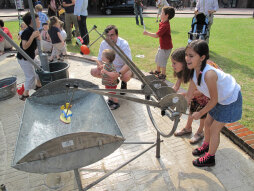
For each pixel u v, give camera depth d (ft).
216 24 39.58
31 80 14.32
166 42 15.28
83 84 9.57
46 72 12.50
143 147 10.27
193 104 9.82
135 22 41.96
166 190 8.08
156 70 17.39
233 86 7.55
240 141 9.85
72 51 24.22
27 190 8.30
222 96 7.50
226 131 10.66
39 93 9.23
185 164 9.21
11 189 8.36
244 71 18.02
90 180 8.61
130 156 9.77
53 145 5.90
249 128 10.98
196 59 6.78
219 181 8.35
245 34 31.60
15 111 13.51
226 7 75.92
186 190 8.05
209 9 21.34
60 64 14.03
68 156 6.15
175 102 7.04
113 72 12.23
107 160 9.59
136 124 11.92
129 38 29.12
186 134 10.96
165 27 14.73
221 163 9.15
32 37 12.51
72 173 8.97
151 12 57.06
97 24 39.75
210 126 8.94
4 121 12.59
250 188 8.03
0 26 23.84
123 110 13.24
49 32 20.30
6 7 71.67
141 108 13.30
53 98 9.46
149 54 22.66
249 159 9.32
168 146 10.26
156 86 8.42
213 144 8.44
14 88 15.12
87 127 8.27
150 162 9.38
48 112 9.16
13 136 11.34
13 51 24.68
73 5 26.14
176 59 8.58
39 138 7.86
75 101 9.68
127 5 54.03
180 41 27.30
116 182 8.48
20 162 5.83
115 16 52.26
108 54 11.75
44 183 8.55
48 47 23.04
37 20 12.89
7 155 10.12
